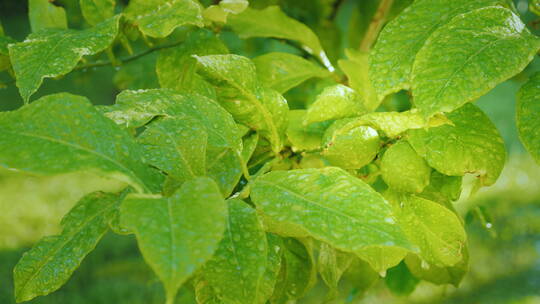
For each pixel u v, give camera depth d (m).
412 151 0.66
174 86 0.77
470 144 0.66
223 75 0.65
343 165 0.67
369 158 0.67
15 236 3.24
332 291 0.69
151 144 0.63
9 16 5.48
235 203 0.61
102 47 0.66
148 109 0.64
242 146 0.65
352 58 0.79
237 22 0.84
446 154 0.66
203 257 0.53
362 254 0.65
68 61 0.65
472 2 0.66
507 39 0.62
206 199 0.55
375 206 0.58
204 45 0.77
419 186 0.66
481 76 0.61
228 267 0.59
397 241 0.56
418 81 0.62
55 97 0.57
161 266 0.53
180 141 0.63
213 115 0.65
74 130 0.57
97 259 2.91
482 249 2.99
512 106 5.07
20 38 5.25
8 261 2.89
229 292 0.59
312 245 0.71
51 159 0.56
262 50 1.38
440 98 0.61
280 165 0.70
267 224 0.63
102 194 0.65
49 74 0.64
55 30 0.68
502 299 2.54
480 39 0.62
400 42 0.66
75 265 0.62
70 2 1.10
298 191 0.60
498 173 0.66
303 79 0.79
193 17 0.69
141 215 0.54
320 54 0.85
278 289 0.69
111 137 0.58
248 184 0.62
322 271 0.68
